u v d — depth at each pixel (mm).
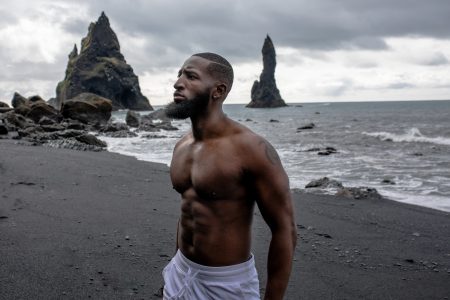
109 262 4812
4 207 7027
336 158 17016
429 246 5953
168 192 9000
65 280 4273
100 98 34656
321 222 7102
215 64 1716
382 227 6867
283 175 1698
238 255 1765
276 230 1716
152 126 34844
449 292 4426
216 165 1688
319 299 4191
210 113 1739
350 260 5305
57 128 27281
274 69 162750
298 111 114875
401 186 10828
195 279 1795
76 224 6270
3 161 11953
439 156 17891
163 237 5805
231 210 1727
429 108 115750
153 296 4004
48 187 8906
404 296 4309
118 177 10672
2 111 36844
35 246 5207
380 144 24125
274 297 1730
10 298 3857
